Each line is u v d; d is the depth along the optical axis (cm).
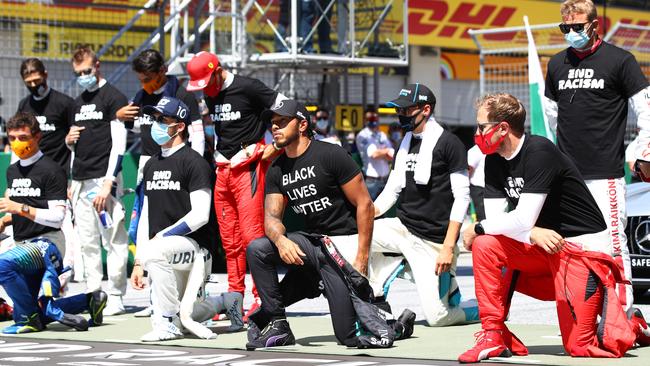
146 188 1930
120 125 2264
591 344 1578
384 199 2009
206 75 2070
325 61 3422
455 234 1941
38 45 3219
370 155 3722
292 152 1719
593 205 1577
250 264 1741
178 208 1903
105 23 3369
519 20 6150
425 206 1980
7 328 1975
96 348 1767
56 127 2344
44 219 2005
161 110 1889
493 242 1566
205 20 3625
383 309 1805
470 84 6506
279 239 1702
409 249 1981
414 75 6138
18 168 2039
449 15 5897
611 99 1734
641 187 2355
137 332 1983
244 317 2106
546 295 1641
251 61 3434
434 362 1563
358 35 3519
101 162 2302
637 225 2264
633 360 1546
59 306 2039
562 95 1772
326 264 1714
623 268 1673
